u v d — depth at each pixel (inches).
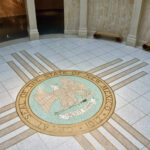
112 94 295.7
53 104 276.1
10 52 421.1
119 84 318.0
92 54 410.9
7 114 260.7
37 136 231.6
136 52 419.5
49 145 221.3
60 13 691.4
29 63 378.0
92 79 329.1
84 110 266.5
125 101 283.0
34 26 467.8
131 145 221.6
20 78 333.1
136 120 252.2
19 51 424.8
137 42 449.4
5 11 661.3
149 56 403.5
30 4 439.2
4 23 603.5
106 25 483.8
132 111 265.7
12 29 552.7
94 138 229.1
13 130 238.7
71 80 326.0
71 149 216.8
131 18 436.1
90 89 305.6
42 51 424.5
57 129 239.8
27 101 281.7
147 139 228.4
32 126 243.8
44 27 562.6
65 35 506.9
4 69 359.3
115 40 474.3
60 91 300.5
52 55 407.2
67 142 224.7
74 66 366.9
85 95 292.8
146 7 404.5
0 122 248.8
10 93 297.9
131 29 433.1
